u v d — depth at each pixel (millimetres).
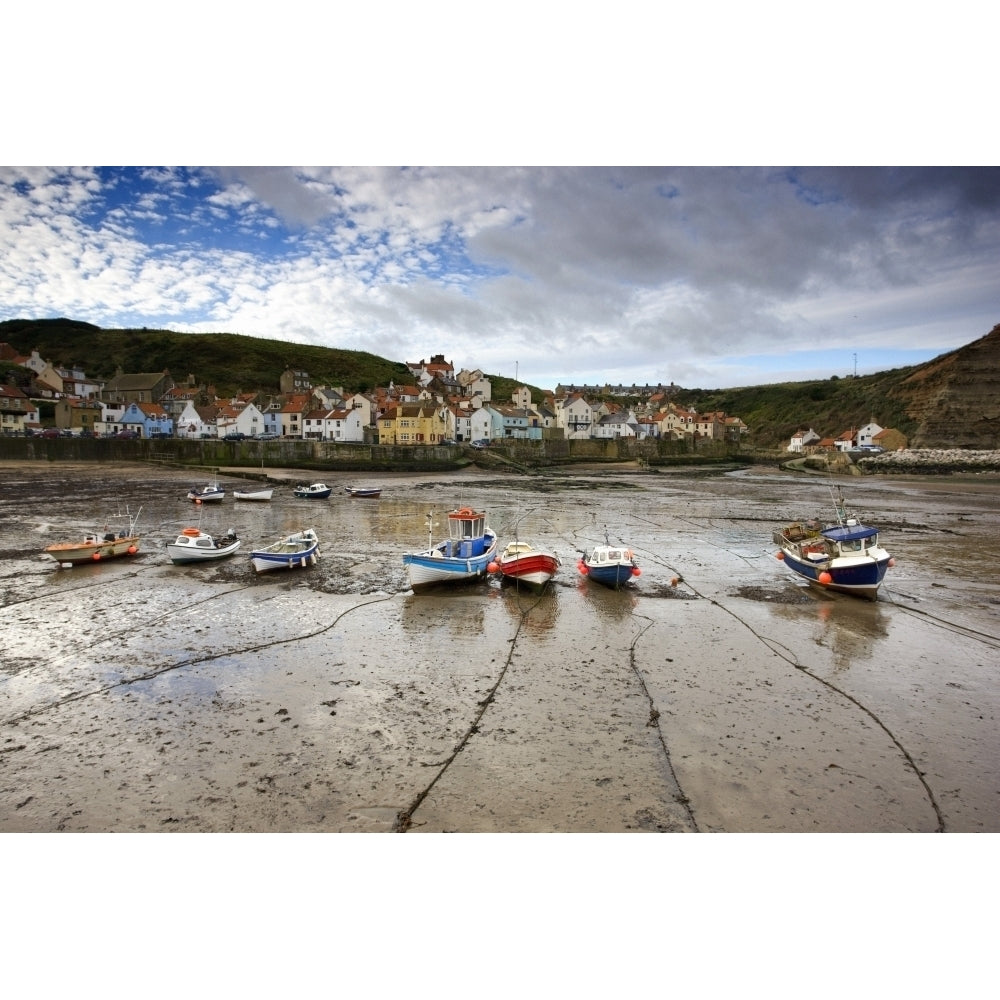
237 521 28531
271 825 6320
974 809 6836
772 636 12773
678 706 9305
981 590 17078
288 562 18234
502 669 10711
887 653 11875
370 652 11508
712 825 6430
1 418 66500
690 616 14102
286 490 43562
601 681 10219
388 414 80188
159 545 22031
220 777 7246
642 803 6785
